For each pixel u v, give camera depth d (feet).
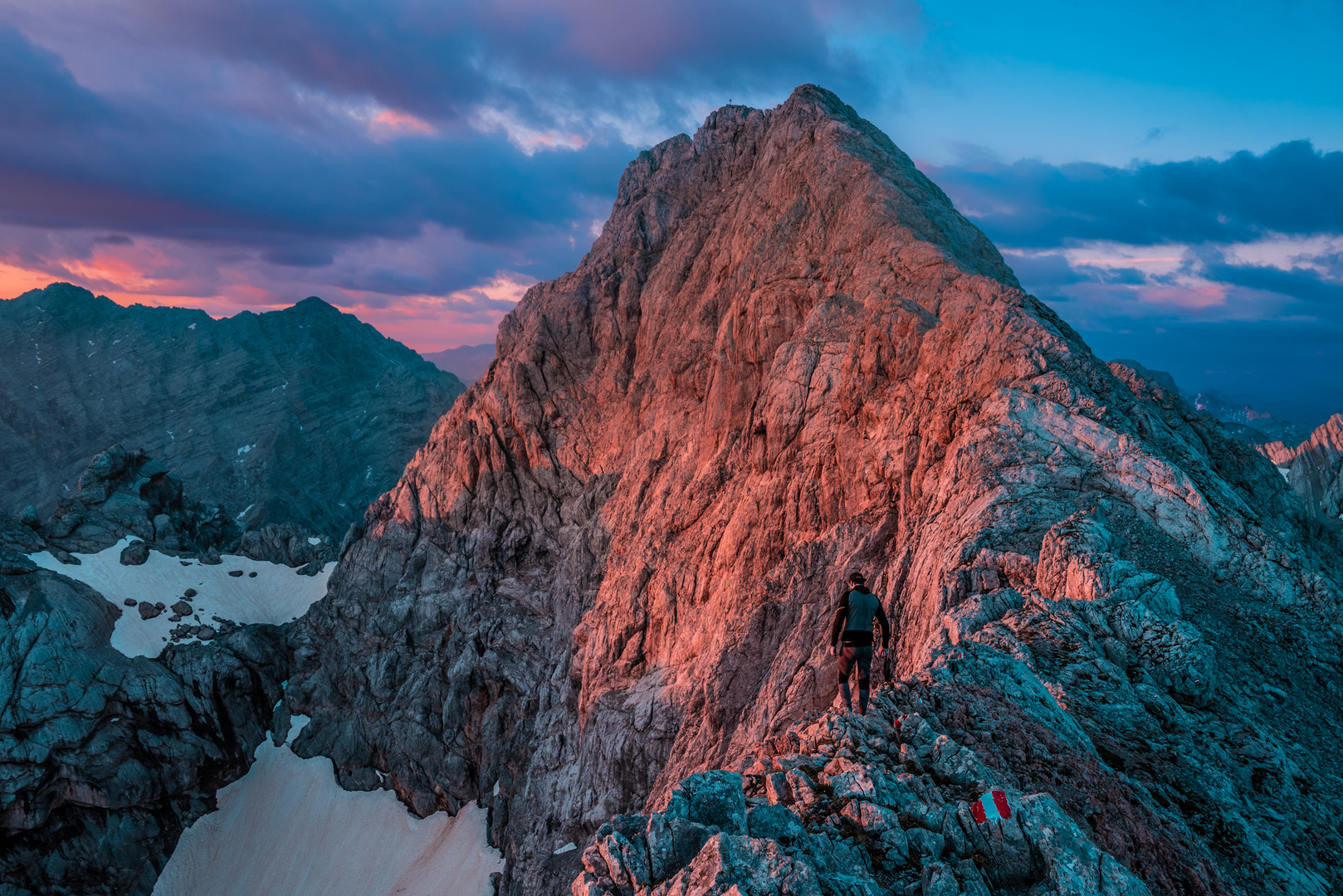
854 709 49.11
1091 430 97.60
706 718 153.58
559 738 249.75
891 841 31.45
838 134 251.19
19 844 342.23
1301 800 42.24
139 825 359.46
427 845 330.95
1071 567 63.87
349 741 367.25
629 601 221.05
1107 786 36.19
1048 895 28.53
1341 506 337.93
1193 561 80.84
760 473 194.59
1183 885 31.60
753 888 27.04
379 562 384.06
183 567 464.65
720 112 352.69
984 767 35.86
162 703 376.07
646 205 350.64
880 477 149.89
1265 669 62.18
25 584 391.86
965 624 64.49
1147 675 52.08
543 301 365.20
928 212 208.95
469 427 356.59
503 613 329.93
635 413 307.58
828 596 135.64
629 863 30.32
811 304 207.31
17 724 345.72
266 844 360.69
